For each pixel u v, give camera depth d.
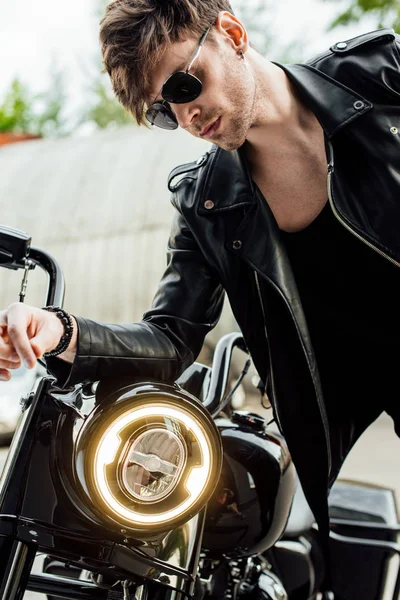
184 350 1.18
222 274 1.24
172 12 1.10
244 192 1.23
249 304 1.29
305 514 1.56
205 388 1.28
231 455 1.23
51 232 10.59
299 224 1.28
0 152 12.84
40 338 0.92
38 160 12.03
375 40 1.29
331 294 1.30
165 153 11.35
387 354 1.34
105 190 10.86
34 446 0.91
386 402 1.39
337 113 1.22
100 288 10.16
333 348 1.35
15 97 22.02
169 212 10.34
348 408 1.39
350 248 1.27
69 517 0.88
